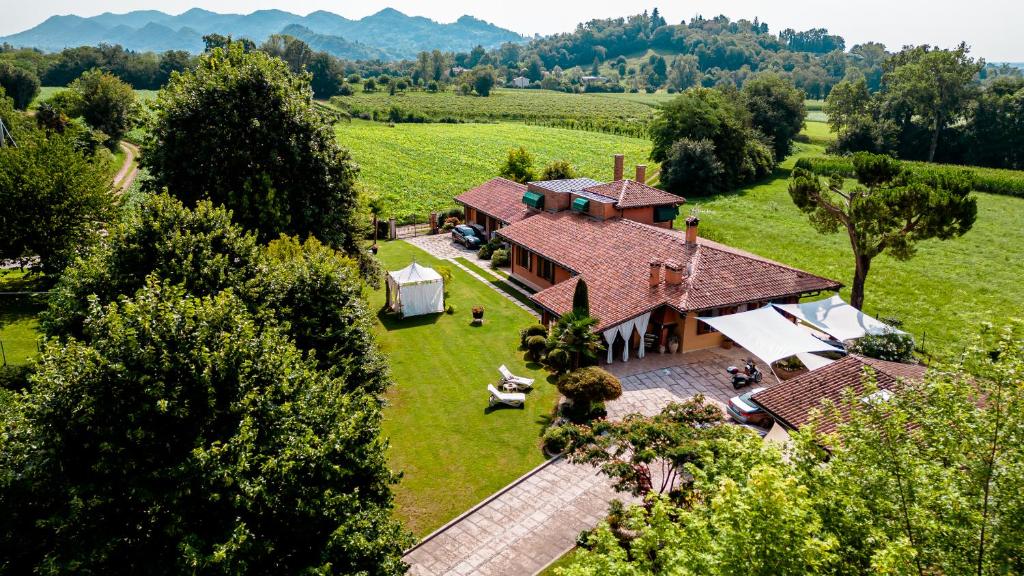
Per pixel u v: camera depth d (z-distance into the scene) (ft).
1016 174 254.88
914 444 41.04
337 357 73.56
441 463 78.18
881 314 130.11
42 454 42.22
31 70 504.43
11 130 220.43
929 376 42.88
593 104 627.46
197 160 101.45
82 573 38.91
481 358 108.27
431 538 65.62
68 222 117.29
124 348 45.57
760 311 104.01
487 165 309.42
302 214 107.14
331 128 115.03
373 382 77.82
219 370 47.91
